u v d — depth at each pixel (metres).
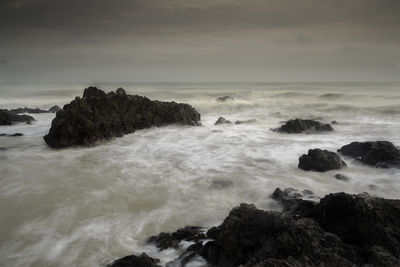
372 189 13.22
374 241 7.87
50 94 63.66
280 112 39.62
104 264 8.47
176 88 91.00
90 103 24.30
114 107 25.30
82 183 14.47
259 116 37.56
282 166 16.50
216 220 10.94
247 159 17.91
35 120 32.81
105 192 13.41
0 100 54.03
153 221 10.91
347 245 7.86
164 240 9.36
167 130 26.84
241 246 8.23
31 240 9.67
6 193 13.27
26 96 60.59
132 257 8.05
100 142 22.31
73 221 10.88
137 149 20.67
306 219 8.55
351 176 14.73
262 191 13.09
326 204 8.91
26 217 11.16
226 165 16.83
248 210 9.09
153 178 15.06
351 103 45.22
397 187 13.38
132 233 10.12
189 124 29.19
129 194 13.18
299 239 7.55
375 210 8.34
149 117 27.58
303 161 15.97
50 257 8.81
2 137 24.53
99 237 9.86
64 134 21.36
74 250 9.14
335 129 27.25
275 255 7.42
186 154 19.20
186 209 11.79
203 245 8.77
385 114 34.97
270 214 8.52
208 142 22.36
